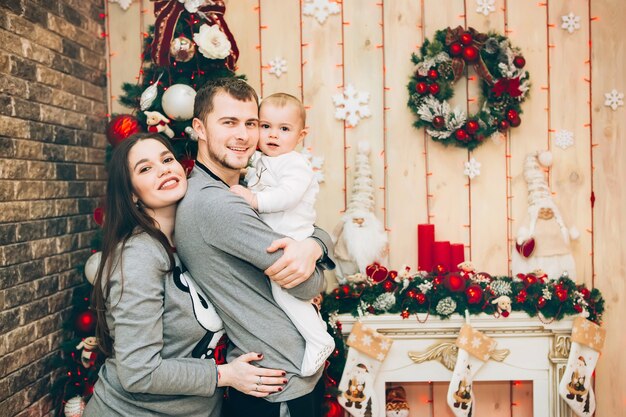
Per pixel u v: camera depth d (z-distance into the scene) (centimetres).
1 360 177
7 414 180
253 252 141
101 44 257
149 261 144
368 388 226
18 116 188
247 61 257
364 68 255
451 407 224
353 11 255
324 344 154
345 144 256
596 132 255
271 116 171
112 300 142
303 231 166
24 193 191
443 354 234
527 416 261
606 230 256
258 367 148
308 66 256
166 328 149
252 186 172
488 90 247
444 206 257
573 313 230
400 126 255
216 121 151
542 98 255
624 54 254
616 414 256
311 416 155
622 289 255
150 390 139
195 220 145
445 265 239
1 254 177
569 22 253
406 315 229
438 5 253
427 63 242
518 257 249
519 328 234
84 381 212
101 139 256
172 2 213
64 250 220
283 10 256
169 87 208
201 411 151
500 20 254
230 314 149
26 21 194
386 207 257
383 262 242
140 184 150
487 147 256
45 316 204
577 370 228
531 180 249
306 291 151
